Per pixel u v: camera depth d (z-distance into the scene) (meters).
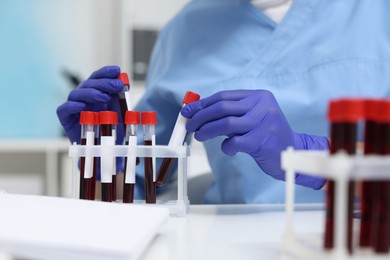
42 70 1.96
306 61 0.91
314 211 0.59
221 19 0.99
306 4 0.93
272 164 0.59
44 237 0.33
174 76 0.99
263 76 0.92
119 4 1.95
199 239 0.43
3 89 1.94
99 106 0.67
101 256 0.31
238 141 0.56
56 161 1.71
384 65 0.89
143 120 0.56
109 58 1.99
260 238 0.43
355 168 0.29
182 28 1.04
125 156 0.54
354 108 0.30
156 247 0.40
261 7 0.97
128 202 0.54
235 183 0.90
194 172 1.26
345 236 0.30
